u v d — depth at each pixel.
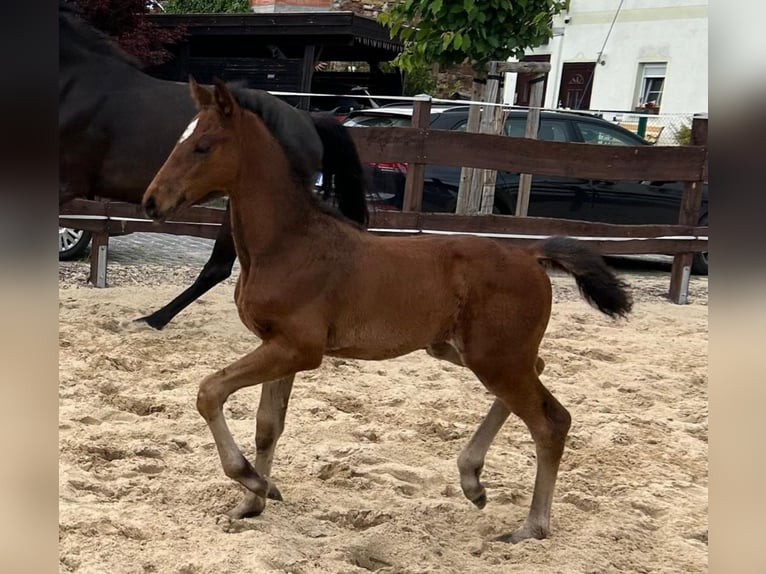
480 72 7.52
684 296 8.21
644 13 16.34
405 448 4.14
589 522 3.44
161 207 2.82
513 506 3.60
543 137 9.12
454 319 3.16
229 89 3.12
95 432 3.91
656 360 6.14
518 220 7.49
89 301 6.41
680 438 4.58
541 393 3.24
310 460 3.85
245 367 2.90
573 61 17.75
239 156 2.89
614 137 9.44
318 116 5.21
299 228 2.96
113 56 5.61
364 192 5.32
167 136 5.50
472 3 6.70
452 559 3.04
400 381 5.27
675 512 3.60
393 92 16.91
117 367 4.99
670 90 16.05
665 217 9.52
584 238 7.72
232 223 3.02
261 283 2.93
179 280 7.49
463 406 4.86
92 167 5.60
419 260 3.10
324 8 18.67
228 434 2.95
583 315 7.41
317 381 5.13
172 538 2.96
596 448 4.36
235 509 3.20
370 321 3.03
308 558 2.91
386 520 3.32
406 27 7.59
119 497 3.31
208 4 18.75
